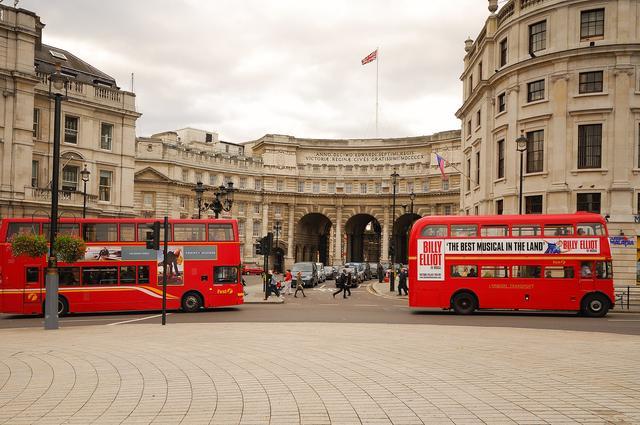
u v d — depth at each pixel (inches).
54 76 920.3
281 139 4065.0
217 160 3762.3
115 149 2220.7
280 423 333.7
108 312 1255.5
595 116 1485.0
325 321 992.2
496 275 1127.6
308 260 4301.2
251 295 1736.0
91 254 1163.3
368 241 4867.1
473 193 1961.1
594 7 1492.4
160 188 3353.8
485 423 332.2
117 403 382.0
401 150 4062.5
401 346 640.4
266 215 3946.9
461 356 571.2
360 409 364.8
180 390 420.5
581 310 1104.2
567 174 1507.1
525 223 1131.9
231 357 563.2
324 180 4111.7
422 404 377.1
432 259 1152.8
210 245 1218.6
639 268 1433.3
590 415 347.9
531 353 591.2
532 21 1595.7
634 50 1451.8
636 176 1460.4
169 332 789.2
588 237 1112.2
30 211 1811.0
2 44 1796.3
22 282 1131.9
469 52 2117.4
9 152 1793.8
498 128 1707.7
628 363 530.6
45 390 421.7
